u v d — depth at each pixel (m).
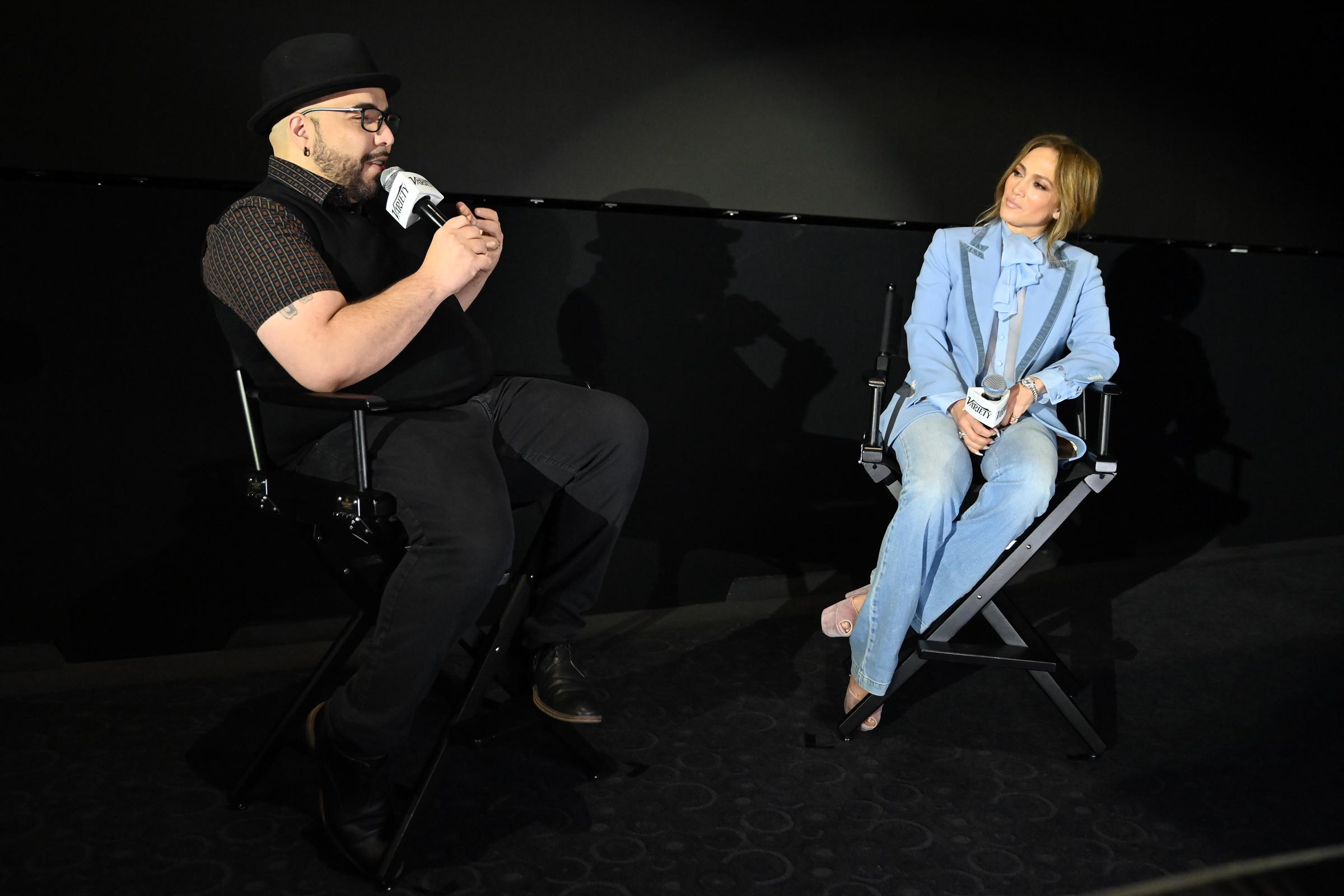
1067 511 2.22
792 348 2.94
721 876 1.76
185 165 2.26
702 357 2.85
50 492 2.32
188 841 1.80
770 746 2.22
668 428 2.85
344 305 1.70
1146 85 3.21
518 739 2.18
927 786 2.08
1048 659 2.22
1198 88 3.28
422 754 2.12
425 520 1.69
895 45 2.88
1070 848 1.88
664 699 2.42
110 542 2.38
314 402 1.62
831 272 2.95
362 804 1.73
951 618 2.27
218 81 2.25
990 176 3.08
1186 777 2.15
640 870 1.76
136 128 2.21
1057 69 3.08
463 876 1.73
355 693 1.70
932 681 2.57
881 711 2.41
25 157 2.14
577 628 2.00
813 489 3.06
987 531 2.21
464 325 1.91
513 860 1.78
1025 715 2.41
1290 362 3.64
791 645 2.77
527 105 2.51
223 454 2.44
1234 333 3.53
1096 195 2.45
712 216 2.77
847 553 3.14
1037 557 3.42
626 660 2.62
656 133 2.66
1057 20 3.05
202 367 2.38
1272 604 3.20
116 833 1.81
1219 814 2.01
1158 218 3.33
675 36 2.63
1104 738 2.32
